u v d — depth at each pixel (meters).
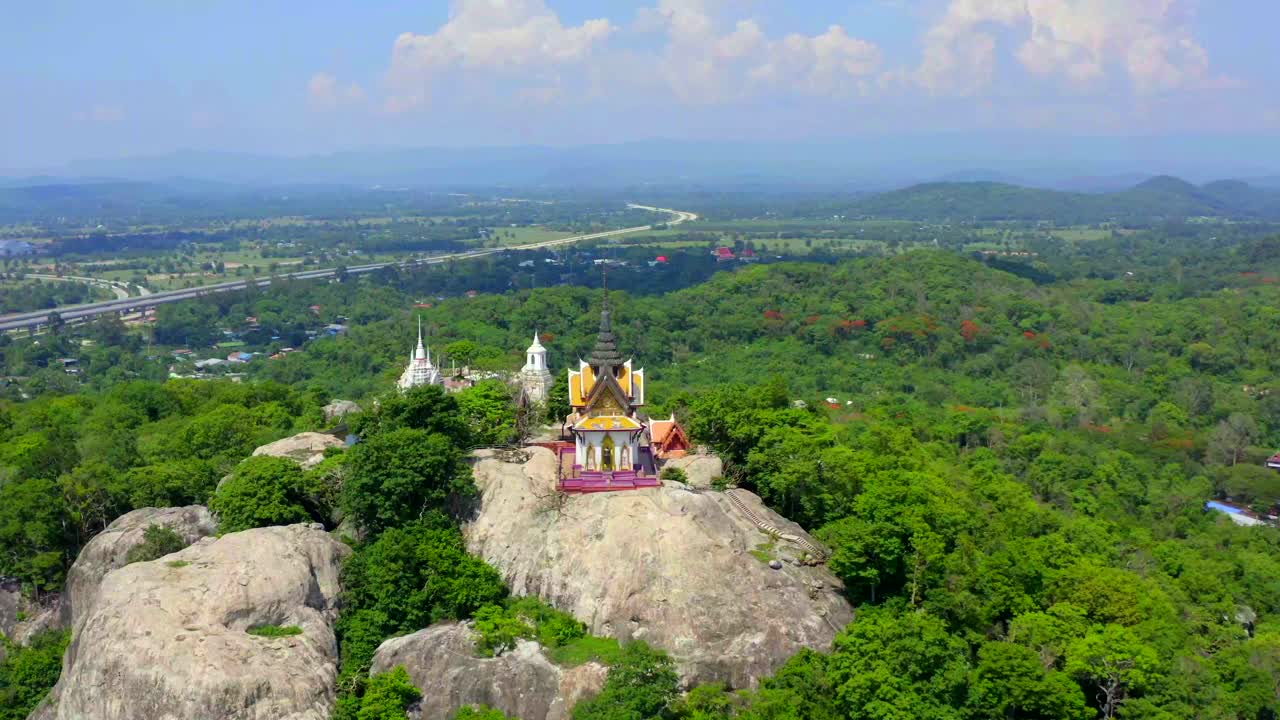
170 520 105.75
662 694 77.50
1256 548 160.25
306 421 158.50
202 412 174.88
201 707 75.94
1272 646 106.44
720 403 118.50
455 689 81.88
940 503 116.12
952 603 93.81
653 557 91.25
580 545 93.94
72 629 97.81
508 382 152.25
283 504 102.69
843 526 98.38
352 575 94.75
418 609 90.44
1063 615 97.81
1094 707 93.38
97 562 100.69
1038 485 183.50
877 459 125.50
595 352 115.19
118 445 139.75
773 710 79.12
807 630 88.56
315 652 84.38
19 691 91.81
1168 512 178.38
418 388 112.38
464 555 94.12
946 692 81.81
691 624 87.12
